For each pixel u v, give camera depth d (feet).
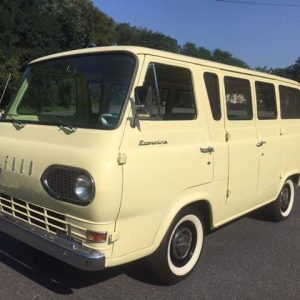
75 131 13.17
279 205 23.03
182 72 15.10
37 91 16.37
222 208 17.24
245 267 17.49
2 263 16.53
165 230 14.37
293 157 22.93
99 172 12.12
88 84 14.53
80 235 12.82
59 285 15.07
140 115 13.24
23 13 133.49
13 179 14.40
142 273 15.76
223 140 16.89
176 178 14.46
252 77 19.30
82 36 166.40
